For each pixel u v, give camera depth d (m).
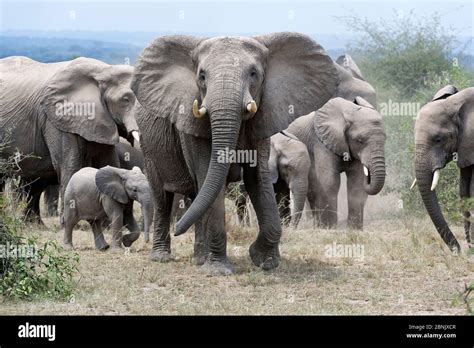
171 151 16.66
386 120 28.14
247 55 14.86
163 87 15.52
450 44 39.00
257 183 15.62
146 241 18.58
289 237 19.20
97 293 14.06
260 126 15.25
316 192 23.61
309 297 14.00
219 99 14.38
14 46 162.12
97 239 18.86
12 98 23.48
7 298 13.67
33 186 23.53
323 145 23.19
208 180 14.45
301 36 15.45
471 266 15.78
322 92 15.51
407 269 15.83
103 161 23.27
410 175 24.58
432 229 19.59
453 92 18.36
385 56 38.97
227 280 15.11
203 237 16.14
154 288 14.70
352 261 16.47
